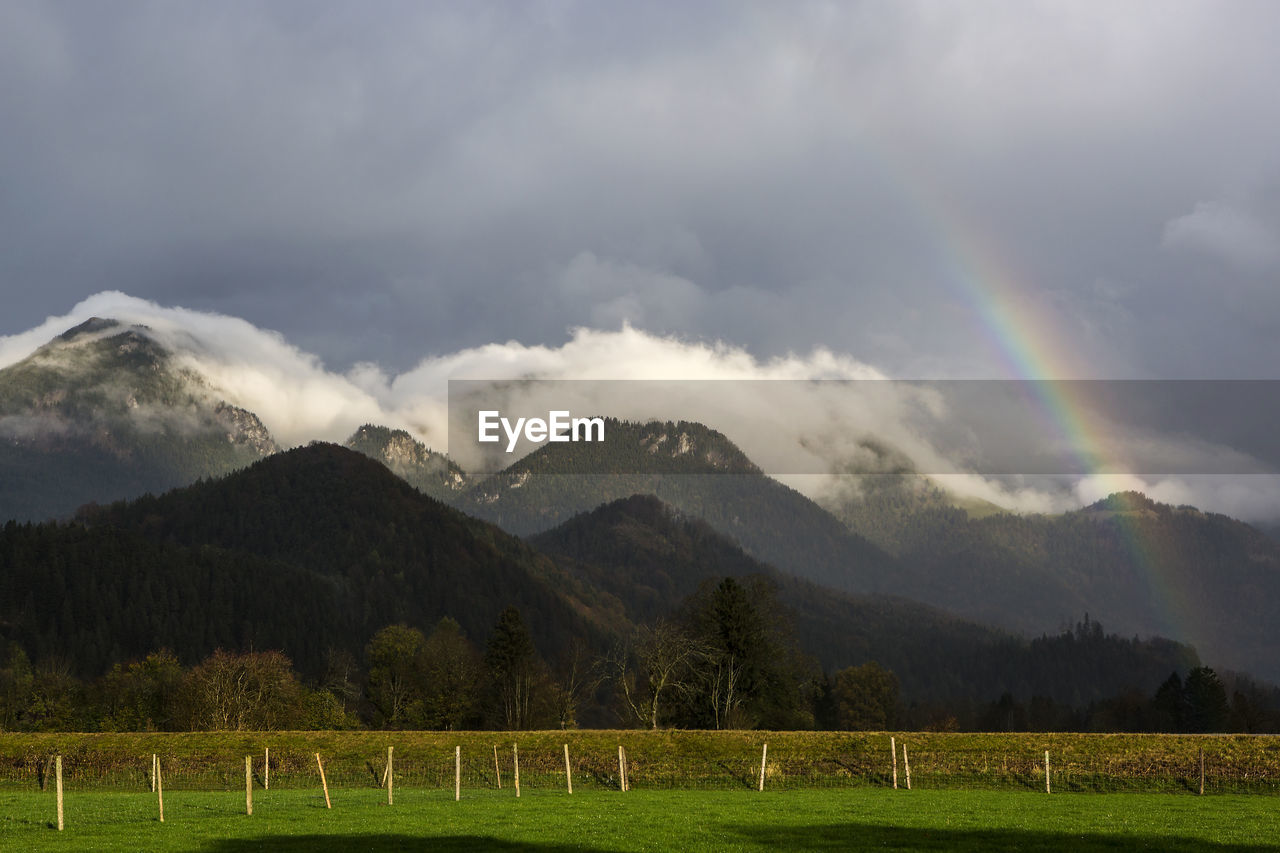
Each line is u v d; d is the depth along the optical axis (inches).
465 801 2219.5
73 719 4842.5
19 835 1722.4
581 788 2605.8
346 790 2524.6
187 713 4574.3
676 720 4232.3
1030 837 1710.1
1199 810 2050.9
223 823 1856.5
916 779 2652.6
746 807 2092.8
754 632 4232.3
